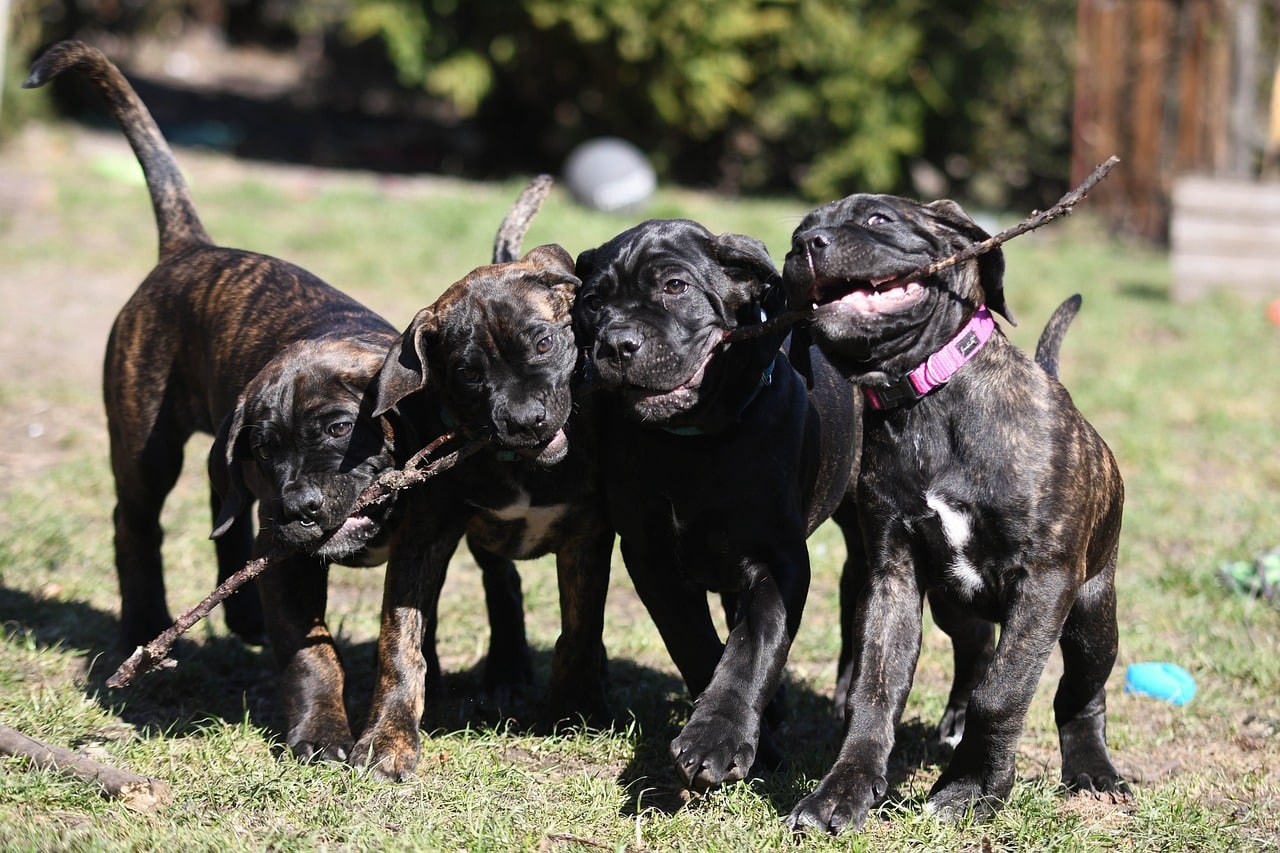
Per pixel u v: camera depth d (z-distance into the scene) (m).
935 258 6.64
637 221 23.84
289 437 7.13
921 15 28.55
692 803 6.88
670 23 26.73
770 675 6.84
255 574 7.04
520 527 7.67
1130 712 8.68
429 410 7.62
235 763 7.00
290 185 24.95
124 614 8.88
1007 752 6.66
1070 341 18.73
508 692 8.50
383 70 36.25
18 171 23.06
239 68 43.56
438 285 19.30
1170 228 26.59
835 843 6.27
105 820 6.18
